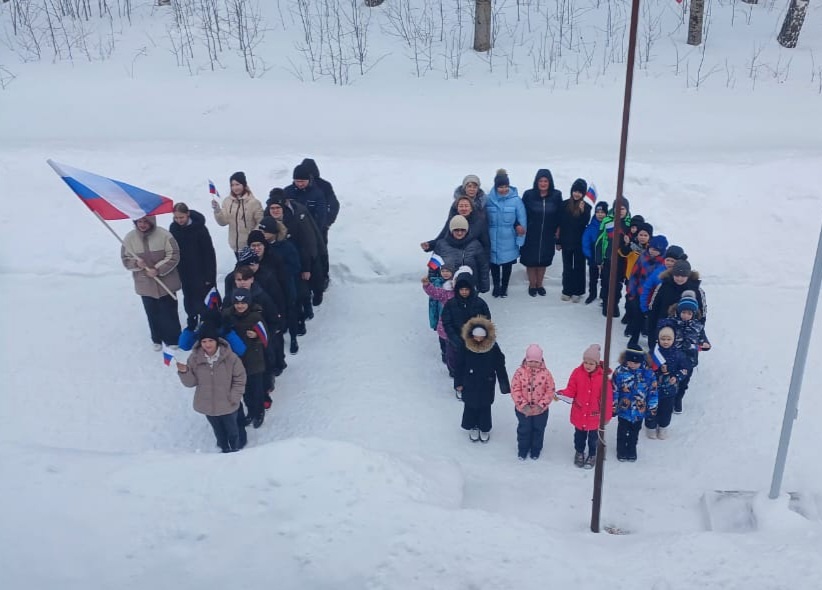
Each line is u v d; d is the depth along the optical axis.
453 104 15.01
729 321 9.73
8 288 10.55
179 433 8.20
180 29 17.48
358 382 8.80
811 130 13.63
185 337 7.76
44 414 8.41
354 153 12.38
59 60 16.62
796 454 7.58
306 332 9.79
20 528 5.94
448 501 6.43
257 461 6.43
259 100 15.13
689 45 16.94
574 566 5.55
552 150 12.65
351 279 10.80
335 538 5.80
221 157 12.12
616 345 9.28
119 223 11.32
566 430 8.14
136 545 5.83
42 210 11.45
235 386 7.48
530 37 17.38
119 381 8.95
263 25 17.88
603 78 15.80
